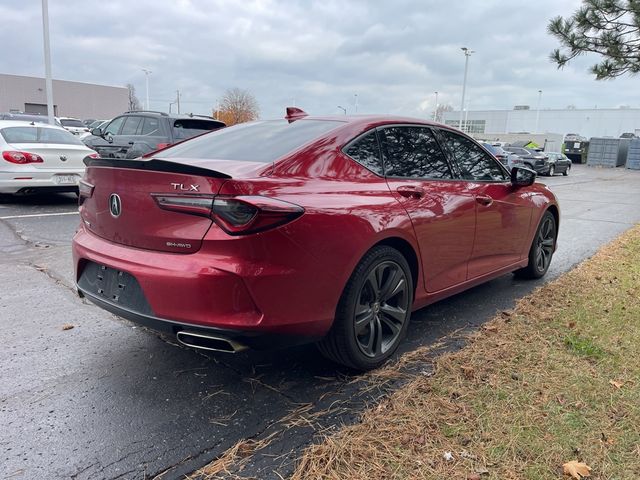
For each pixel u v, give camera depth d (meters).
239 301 2.50
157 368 3.25
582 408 2.72
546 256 5.59
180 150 3.55
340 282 2.85
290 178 2.81
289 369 3.26
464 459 2.30
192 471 2.28
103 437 2.52
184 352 3.48
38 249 6.28
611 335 3.73
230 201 2.47
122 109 66.12
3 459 2.34
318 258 2.70
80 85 60.53
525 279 5.50
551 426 2.55
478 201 4.04
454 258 3.87
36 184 8.79
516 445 2.40
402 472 2.21
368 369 3.21
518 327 3.91
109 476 2.24
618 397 2.84
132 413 2.73
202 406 2.81
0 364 3.26
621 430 2.53
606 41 7.83
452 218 3.72
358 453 2.34
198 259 2.53
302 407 2.80
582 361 3.30
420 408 2.72
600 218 10.92
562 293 4.83
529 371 3.14
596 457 2.33
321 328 2.82
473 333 3.84
